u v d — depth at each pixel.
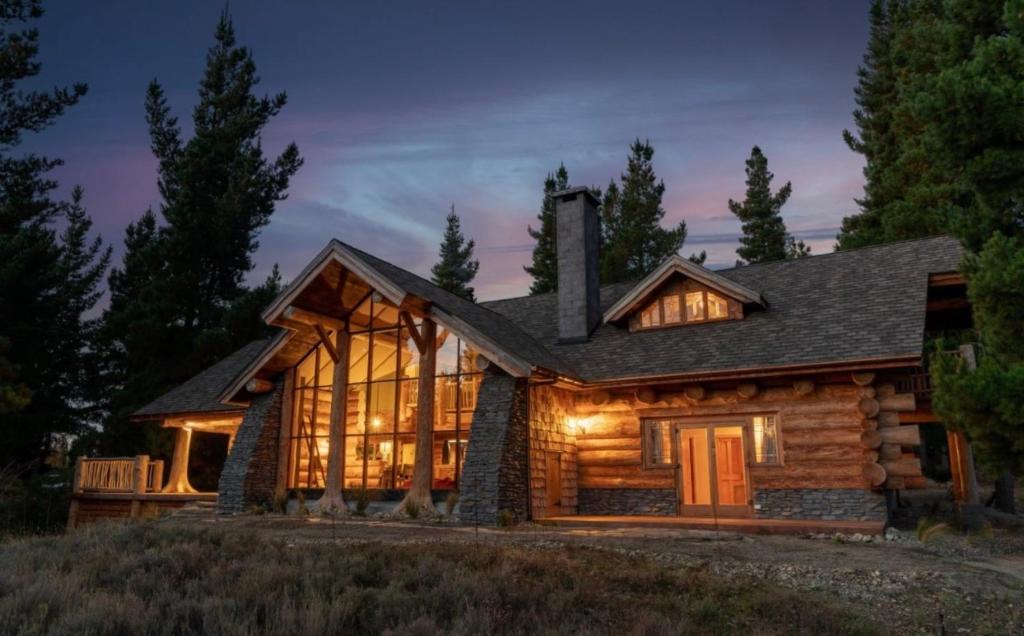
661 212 49.00
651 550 10.68
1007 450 8.79
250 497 18.55
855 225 41.31
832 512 15.08
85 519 23.33
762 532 14.09
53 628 5.89
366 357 20.67
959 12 11.70
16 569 8.30
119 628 6.05
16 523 22.44
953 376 8.85
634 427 18.05
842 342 15.47
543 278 47.69
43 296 31.77
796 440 15.81
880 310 16.28
